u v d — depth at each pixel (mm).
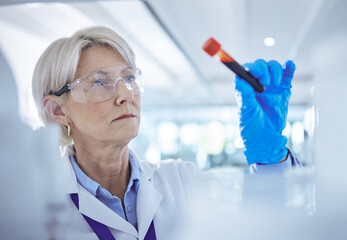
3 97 880
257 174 806
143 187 1209
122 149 1193
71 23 3092
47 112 1225
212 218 741
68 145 1307
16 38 3025
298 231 694
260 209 719
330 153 748
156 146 7219
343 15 808
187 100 6480
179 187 1255
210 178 814
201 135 6758
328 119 766
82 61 1150
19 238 834
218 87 5711
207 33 3184
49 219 872
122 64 1167
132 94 1135
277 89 994
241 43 3053
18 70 1226
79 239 1036
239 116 966
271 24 2504
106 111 1115
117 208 1172
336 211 698
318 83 813
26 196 838
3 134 835
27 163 841
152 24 3150
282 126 1006
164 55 4215
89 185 1171
